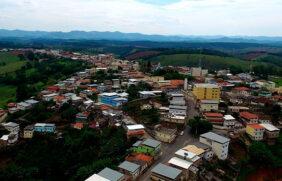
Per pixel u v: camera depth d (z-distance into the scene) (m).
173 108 192.75
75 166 149.50
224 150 147.12
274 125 187.00
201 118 184.25
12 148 177.62
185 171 121.88
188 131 173.88
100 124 191.12
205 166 133.88
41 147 177.75
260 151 149.75
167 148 150.50
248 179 144.00
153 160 136.12
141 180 120.19
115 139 160.88
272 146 167.62
